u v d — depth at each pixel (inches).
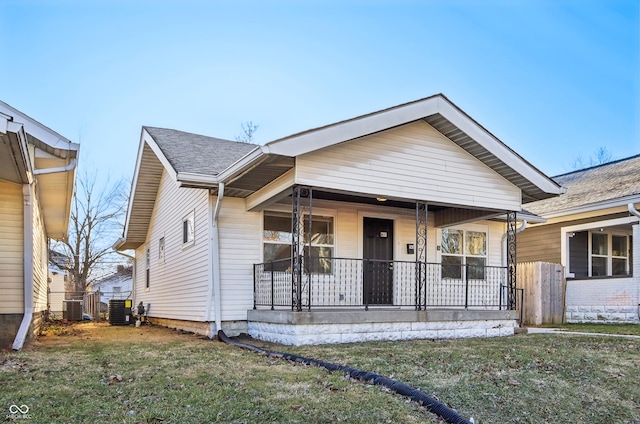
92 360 247.6
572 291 511.2
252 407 156.6
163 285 517.7
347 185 317.4
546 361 238.8
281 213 398.0
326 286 394.3
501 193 381.4
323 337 307.1
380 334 326.3
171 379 196.4
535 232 568.1
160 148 403.5
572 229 523.2
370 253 419.5
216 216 363.9
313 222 402.0
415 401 167.8
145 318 596.4
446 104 341.7
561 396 183.5
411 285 426.6
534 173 373.4
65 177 398.3
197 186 351.3
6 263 319.6
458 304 446.3
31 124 289.3
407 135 344.8
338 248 404.5
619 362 238.4
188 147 423.8
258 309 366.3
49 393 173.6
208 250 371.9
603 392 190.4
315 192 356.8
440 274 441.1
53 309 1039.6
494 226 478.0
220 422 143.2
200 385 185.6
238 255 377.1
